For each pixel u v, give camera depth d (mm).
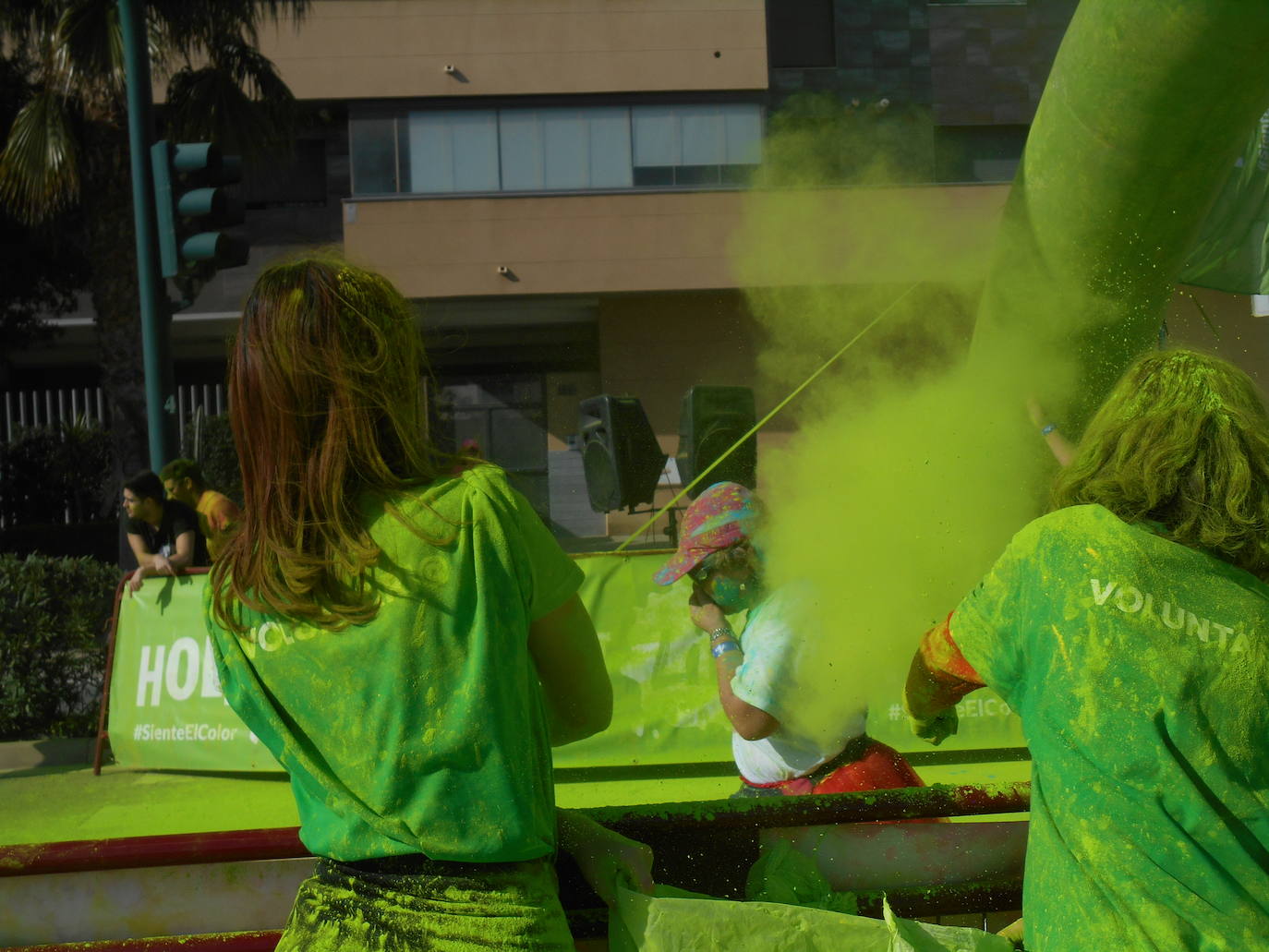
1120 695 1332
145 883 1771
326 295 1408
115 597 6570
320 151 21234
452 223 20109
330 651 1351
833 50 21016
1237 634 1342
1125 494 1452
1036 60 21188
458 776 1314
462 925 1291
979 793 1794
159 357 6742
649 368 20344
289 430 1386
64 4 12742
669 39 20328
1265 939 1253
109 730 5969
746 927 1509
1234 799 1293
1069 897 1324
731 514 2414
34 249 17172
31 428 18844
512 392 21750
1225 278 3777
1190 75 2258
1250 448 1423
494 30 20219
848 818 1771
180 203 6598
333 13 20078
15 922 1756
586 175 20375
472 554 1368
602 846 1592
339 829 1354
